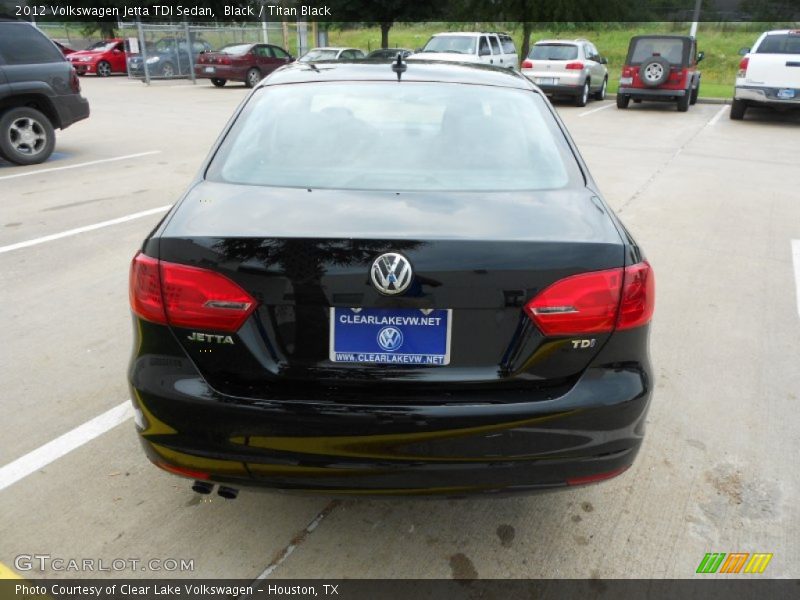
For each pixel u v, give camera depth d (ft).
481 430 6.57
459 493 6.81
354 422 6.53
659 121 49.75
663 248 19.80
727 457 9.92
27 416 10.62
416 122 9.24
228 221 7.02
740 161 33.94
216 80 75.61
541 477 6.81
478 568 7.81
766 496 9.11
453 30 94.79
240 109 9.70
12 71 28.63
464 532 8.36
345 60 11.50
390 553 8.01
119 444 9.95
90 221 21.17
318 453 6.63
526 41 84.53
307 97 9.71
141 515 8.53
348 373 6.67
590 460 6.86
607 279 6.72
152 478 9.21
